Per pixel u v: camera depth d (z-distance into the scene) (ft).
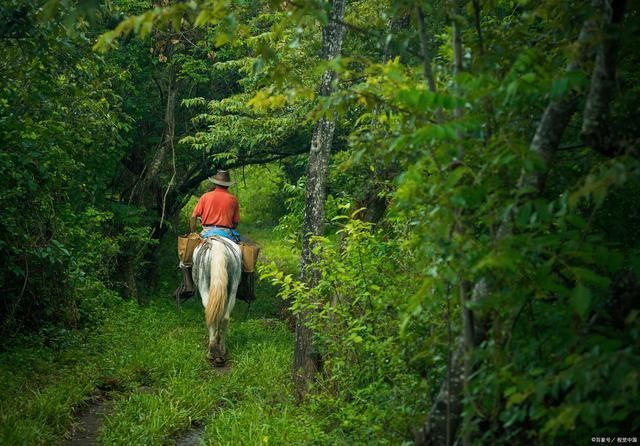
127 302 50.37
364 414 19.29
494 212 12.13
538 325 13.30
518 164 12.01
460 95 12.07
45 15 13.89
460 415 13.15
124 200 60.13
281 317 54.75
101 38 13.34
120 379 32.17
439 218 12.59
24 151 30.07
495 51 13.46
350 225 23.57
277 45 33.78
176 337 42.42
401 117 14.01
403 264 22.20
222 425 25.31
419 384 17.29
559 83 10.70
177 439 25.72
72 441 24.88
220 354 37.91
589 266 13.84
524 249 11.37
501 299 11.78
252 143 47.11
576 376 10.50
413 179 12.71
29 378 29.55
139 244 57.26
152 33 50.49
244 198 108.06
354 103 14.99
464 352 12.94
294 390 28.60
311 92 14.64
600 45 11.53
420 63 16.46
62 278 38.06
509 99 11.78
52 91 29.86
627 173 10.78
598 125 11.75
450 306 15.06
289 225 39.09
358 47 35.96
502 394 12.96
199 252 39.65
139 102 54.24
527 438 12.93
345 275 23.29
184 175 64.49
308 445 21.49
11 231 31.76
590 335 11.48
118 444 23.63
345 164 13.89
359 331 22.21
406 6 13.26
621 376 10.05
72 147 34.88
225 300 37.19
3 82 27.86
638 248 14.61
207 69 52.13
